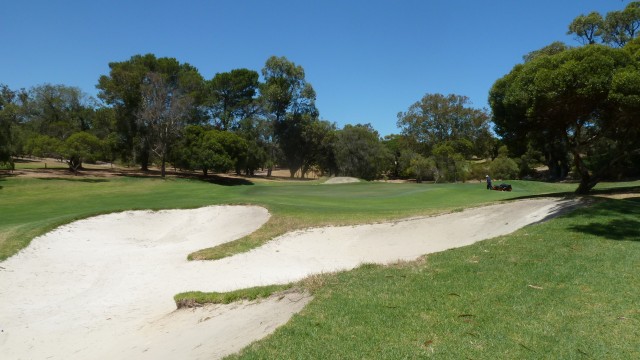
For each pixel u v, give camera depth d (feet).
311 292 25.36
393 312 20.63
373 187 123.34
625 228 37.73
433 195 95.66
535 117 58.29
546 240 35.19
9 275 43.16
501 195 91.35
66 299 38.52
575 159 64.64
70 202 95.81
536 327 17.90
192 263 47.91
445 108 248.73
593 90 47.01
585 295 21.40
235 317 25.03
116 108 185.16
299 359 16.44
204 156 183.11
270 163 242.58
